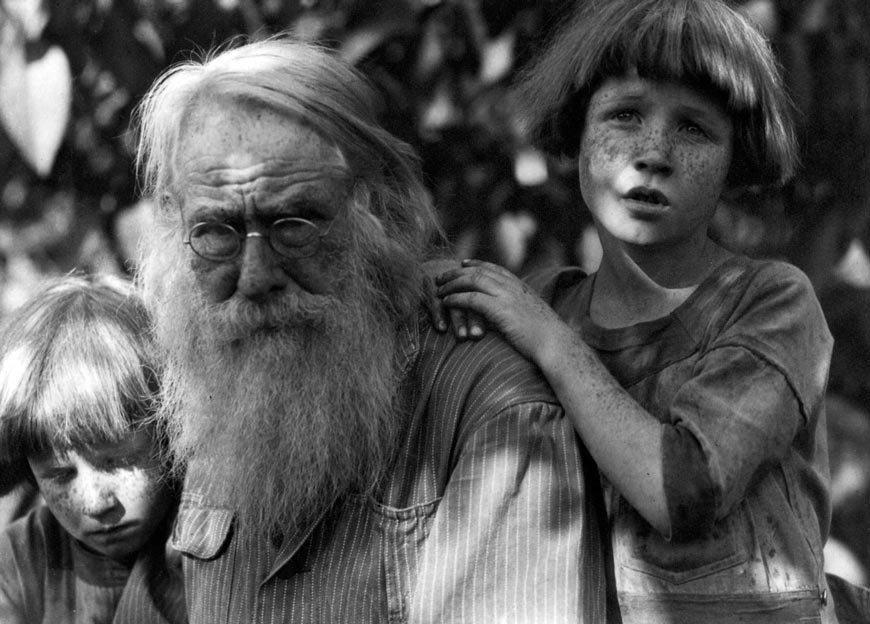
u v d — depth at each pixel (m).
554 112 4.64
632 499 4.15
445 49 6.10
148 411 4.57
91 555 4.77
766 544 4.29
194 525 4.49
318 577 4.23
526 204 6.18
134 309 4.66
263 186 4.12
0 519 5.85
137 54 5.95
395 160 4.48
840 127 6.16
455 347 4.38
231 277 4.20
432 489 4.23
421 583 4.09
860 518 6.45
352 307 4.27
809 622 4.29
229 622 4.38
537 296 4.44
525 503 4.12
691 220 4.43
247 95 4.18
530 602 4.05
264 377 4.23
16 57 5.78
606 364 4.51
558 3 6.00
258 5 6.04
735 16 4.51
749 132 4.52
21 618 4.83
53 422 4.49
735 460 4.12
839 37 6.17
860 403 6.50
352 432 4.27
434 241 5.10
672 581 4.27
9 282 6.15
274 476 4.29
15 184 6.21
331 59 4.43
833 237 6.23
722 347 4.32
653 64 4.34
